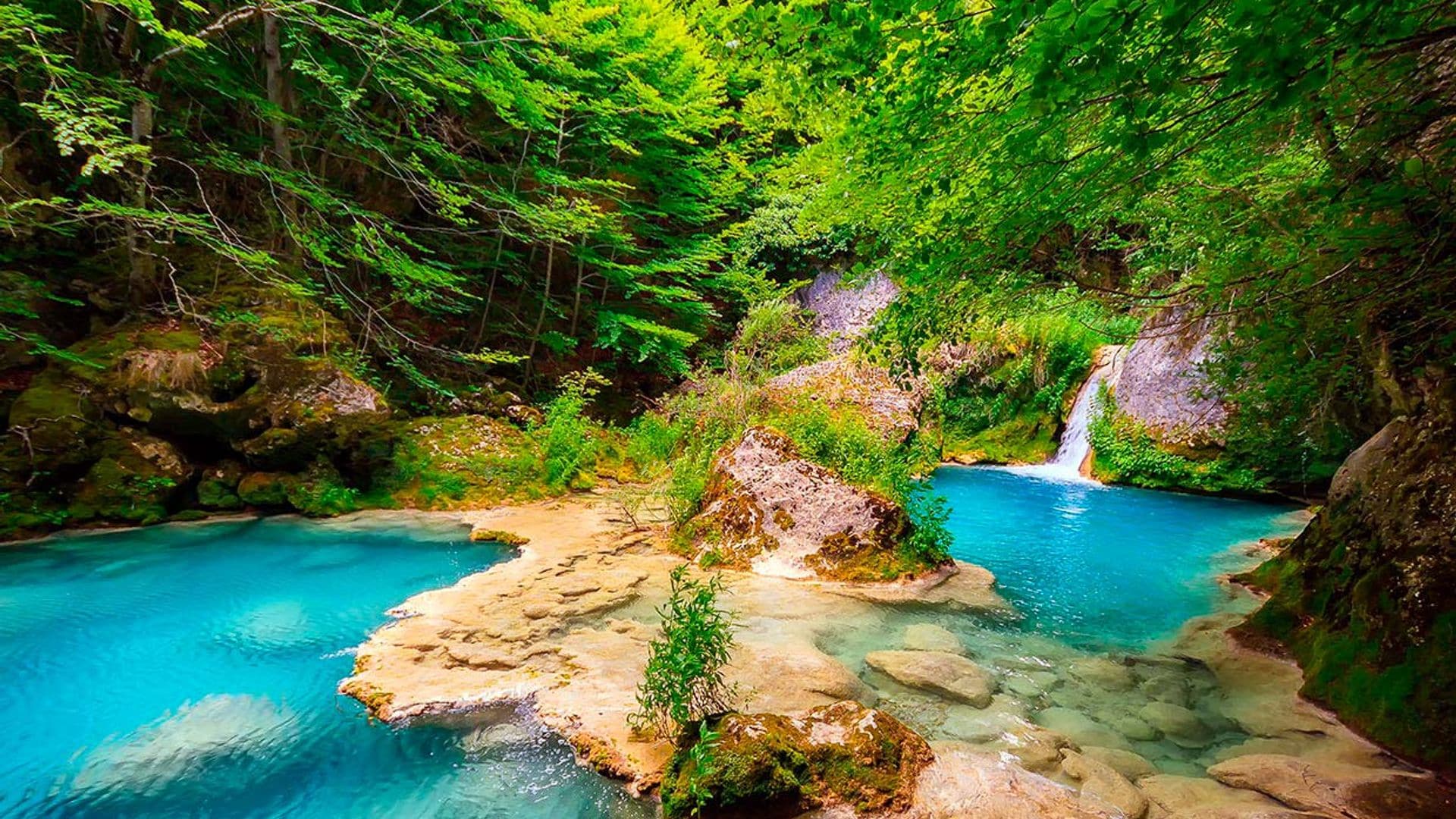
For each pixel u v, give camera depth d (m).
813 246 15.90
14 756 3.28
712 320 16.09
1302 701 3.96
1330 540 4.97
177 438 7.80
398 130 10.66
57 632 4.73
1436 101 2.42
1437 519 3.82
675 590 3.89
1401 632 3.67
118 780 3.10
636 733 3.40
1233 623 5.39
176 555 6.41
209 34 9.23
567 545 6.98
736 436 8.61
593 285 14.35
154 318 7.95
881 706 3.88
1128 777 3.19
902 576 6.15
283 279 8.34
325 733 3.47
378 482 8.68
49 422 6.77
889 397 11.40
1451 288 3.01
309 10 7.99
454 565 6.38
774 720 3.23
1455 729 3.14
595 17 10.91
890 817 2.86
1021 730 3.64
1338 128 2.96
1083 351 13.61
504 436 9.94
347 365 8.88
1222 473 10.56
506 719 3.60
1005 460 13.77
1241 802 2.94
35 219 7.87
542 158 13.48
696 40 11.84
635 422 12.73
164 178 9.91
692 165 14.54
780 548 6.40
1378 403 6.81
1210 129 2.56
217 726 3.54
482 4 10.11
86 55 8.38
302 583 5.79
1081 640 5.08
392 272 9.68
